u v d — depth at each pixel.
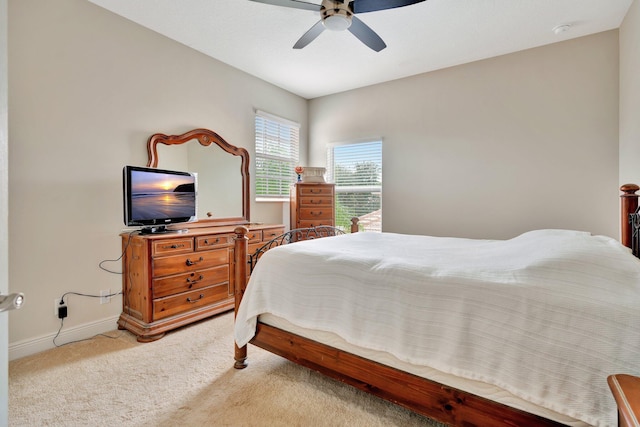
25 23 2.16
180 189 2.91
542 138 3.20
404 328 1.36
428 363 1.29
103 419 1.53
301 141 4.79
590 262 1.17
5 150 0.67
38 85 2.22
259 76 4.00
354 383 1.56
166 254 2.52
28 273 2.19
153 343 2.36
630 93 2.55
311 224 4.14
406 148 4.01
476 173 3.55
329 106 4.68
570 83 3.05
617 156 2.87
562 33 2.92
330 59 3.49
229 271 3.04
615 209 2.89
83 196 2.46
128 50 2.72
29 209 2.19
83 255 2.46
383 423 1.51
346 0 1.91
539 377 1.07
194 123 3.28
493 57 3.41
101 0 2.46
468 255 1.82
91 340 2.41
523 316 1.12
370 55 3.38
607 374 0.98
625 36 2.66
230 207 3.65
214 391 1.76
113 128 2.63
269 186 4.25
